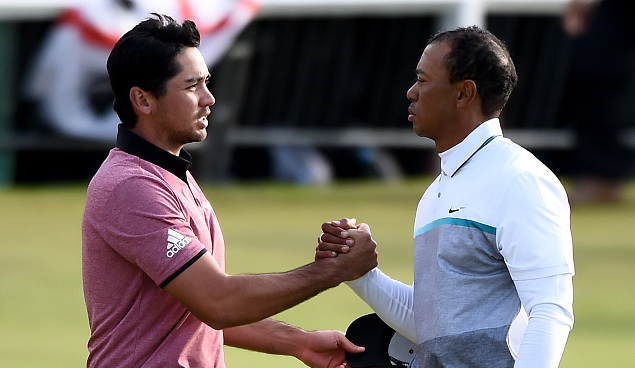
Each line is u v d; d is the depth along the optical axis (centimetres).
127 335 1332
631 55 4372
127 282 1333
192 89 1358
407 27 5006
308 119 5025
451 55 1300
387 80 5059
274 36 4856
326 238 1402
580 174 4528
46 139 4647
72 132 4594
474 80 1295
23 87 4594
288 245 3453
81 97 4575
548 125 5169
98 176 1345
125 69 1345
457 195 1294
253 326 1521
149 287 1333
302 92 4988
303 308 2800
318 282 1379
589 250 3556
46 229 3791
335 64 5000
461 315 1280
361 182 5041
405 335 1426
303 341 1510
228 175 4978
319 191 4659
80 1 4447
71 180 4850
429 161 5175
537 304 1230
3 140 4644
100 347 1353
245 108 4931
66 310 2838
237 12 4497
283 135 4978
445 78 1304
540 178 1255
